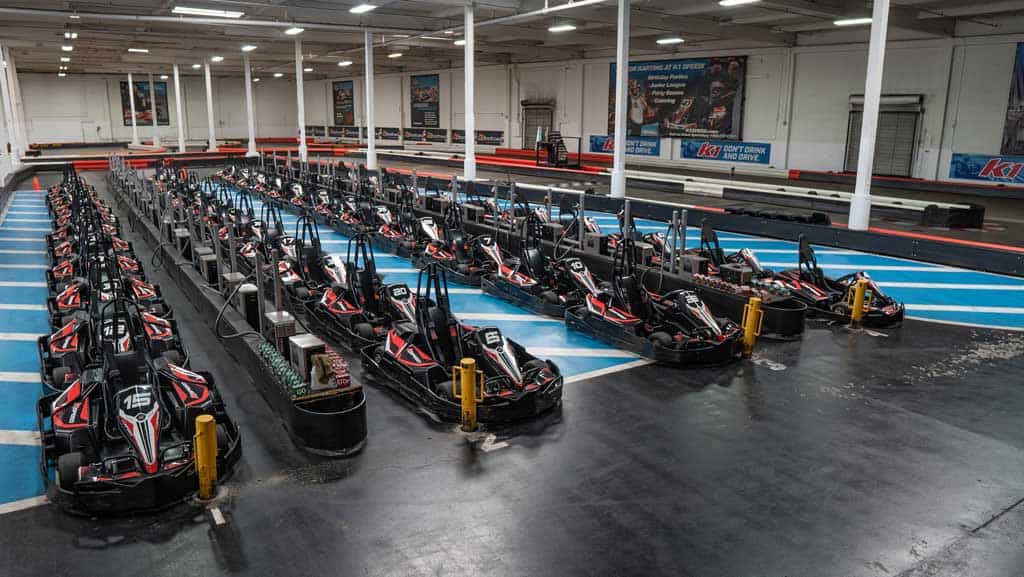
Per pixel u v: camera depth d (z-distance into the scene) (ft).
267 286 30.81
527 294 30.68
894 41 64.08
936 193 61.11
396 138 136.36
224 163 104.68
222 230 37.17
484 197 63.87
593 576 12.70
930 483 15.97
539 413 19.44
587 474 16.33
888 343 25.79
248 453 17.28
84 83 141.49
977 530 14.17
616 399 20.68
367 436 18.22
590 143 96.63
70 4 55.57
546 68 101.09
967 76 59.52
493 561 13.12
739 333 24.30
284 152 122.83
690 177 70.44
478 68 113.19
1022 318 28.96
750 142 77.87
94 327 20.59
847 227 43.47
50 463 16.63
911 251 40.45
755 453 17.37
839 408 20.07
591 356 24.47
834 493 15.52
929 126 62.75
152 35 73.41
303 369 17.85
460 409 18.76
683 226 31.24
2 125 75.00
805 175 71.10
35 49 90.43
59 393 18.31
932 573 12.84
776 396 20.94
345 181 63.52
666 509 14.87
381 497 15.31
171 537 13.85
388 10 64.13
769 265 38.73
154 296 26.25
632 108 90.02
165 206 42.16
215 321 25.73
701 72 81.10
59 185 66.54
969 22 58.70
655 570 12.87
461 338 21.30
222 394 20.83
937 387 21.62
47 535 13.89
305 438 17.33
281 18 65.10
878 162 67.26
